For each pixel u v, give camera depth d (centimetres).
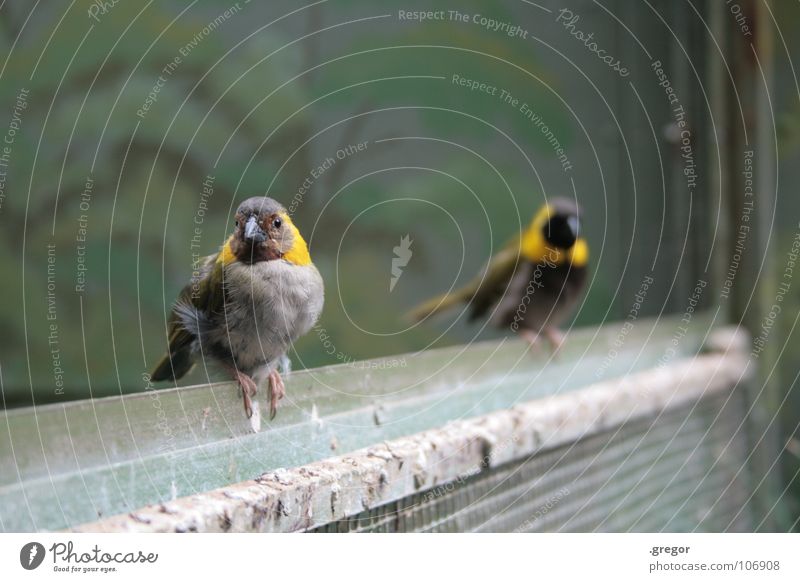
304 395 538
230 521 401
